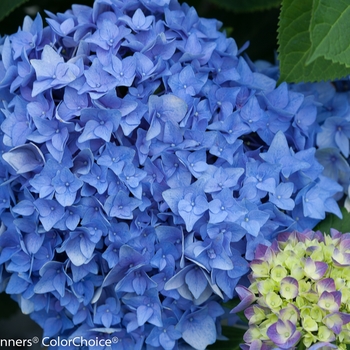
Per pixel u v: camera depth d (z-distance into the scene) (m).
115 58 0.65
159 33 0.67
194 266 0.66
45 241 0.67
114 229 0.65
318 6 0.64
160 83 0.67
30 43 0.68
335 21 0.65
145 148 0.65
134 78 0.66
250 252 0.66
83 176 0.65
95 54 0.67
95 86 0.65
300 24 0.70
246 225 0.65
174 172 0.66
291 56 0.70
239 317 0.70
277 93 0.69
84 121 0.65
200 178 0.65
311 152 0.68
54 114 0.65
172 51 0.67
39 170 0.66
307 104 0.70
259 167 0.67
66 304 0.67
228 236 0.65
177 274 0.65
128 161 0.65
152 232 0.66
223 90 0.67
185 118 0.66
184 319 0.67
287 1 0.70
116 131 0.65
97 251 0.67
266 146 0.69
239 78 0.68
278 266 0.65
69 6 0.77
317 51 0.64
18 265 0.67
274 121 0.69
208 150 0.66
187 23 0.69
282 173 0.67
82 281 0.67
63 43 0.68
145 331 0.67
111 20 0.68
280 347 0.63
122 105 0.65
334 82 0.73
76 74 0.65
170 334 0.67
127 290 0.66
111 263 0.65
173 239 0.66
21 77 0.67
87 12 0.68
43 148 0.66
